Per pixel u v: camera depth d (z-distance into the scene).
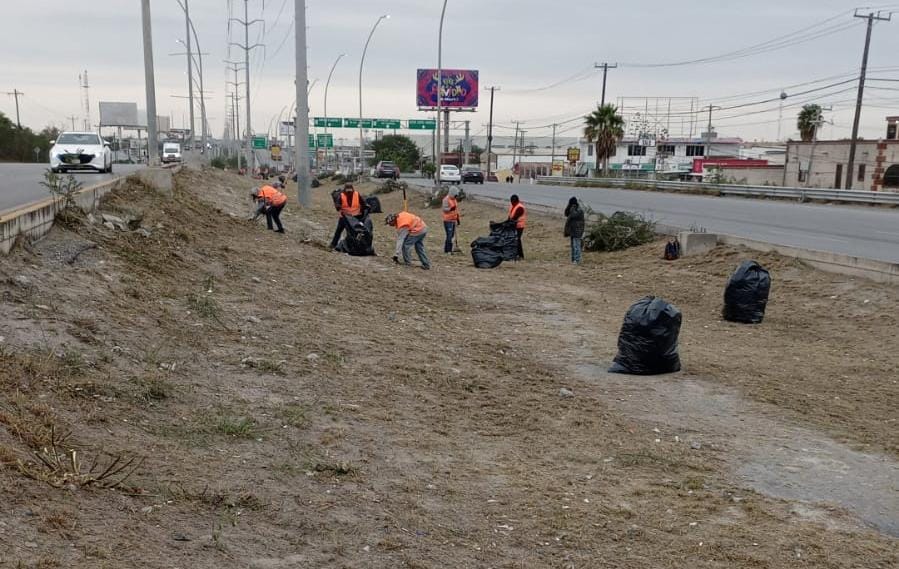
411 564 4.27
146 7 24.83
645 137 106.94
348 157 152.38
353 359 8.96
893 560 4.98
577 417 7.71
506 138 183.25
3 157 64.38
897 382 9.55
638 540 5.00
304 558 4.14
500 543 4.75
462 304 14.19
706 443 7.18
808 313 13.55
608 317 13.69
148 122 24.91
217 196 30.58
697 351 11.04
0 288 7.52
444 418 7.35
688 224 25.20
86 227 11.14
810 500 5.98
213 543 4.07
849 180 46.06
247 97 67.94
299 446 6.00
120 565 3.58
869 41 44.50
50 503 3.99
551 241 24.94
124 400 6.12
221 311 9.78
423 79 93.75
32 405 5.34
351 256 18.27
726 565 4.73
